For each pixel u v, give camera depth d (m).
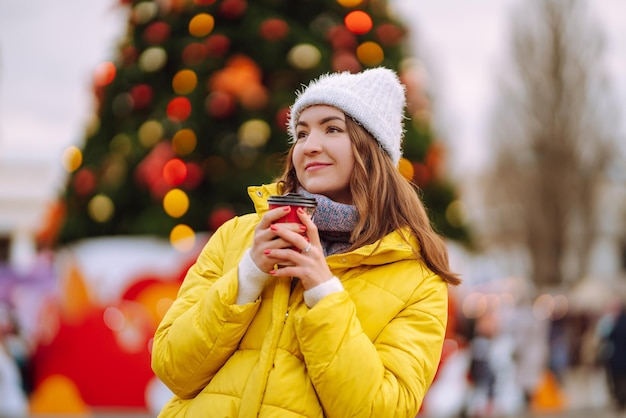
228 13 7.23
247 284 2.02
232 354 2.07
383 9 7.64
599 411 12.43
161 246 7.29
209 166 7.67
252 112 7.39
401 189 2.24
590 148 29.45
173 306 2.21
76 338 7.18
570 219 29.42
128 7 7.50
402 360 2.02
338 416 1.93
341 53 7.16
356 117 2.20
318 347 1.92
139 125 7.79
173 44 7.46
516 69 29.73
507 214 30.80
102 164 7.96
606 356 12.61
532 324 11.39
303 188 2.29
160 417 2.16
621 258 34.12
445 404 9.24
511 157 30.23
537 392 11.56
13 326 7.45
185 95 7.32
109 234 8.18
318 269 1.98
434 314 2.12
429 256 2.18
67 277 7.32
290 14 7.52
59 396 7.21
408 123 7.61
